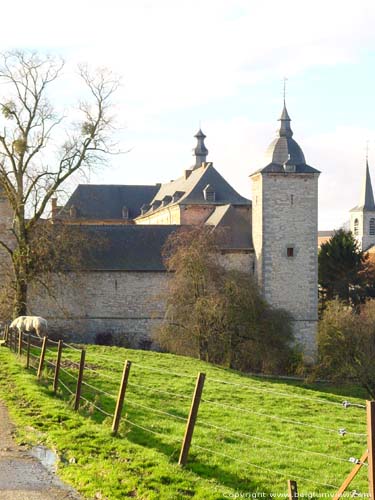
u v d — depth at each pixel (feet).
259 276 148.66
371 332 139.54
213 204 198.80
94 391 62.28
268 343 129.90
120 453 39.19
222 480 38.81
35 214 122.42
